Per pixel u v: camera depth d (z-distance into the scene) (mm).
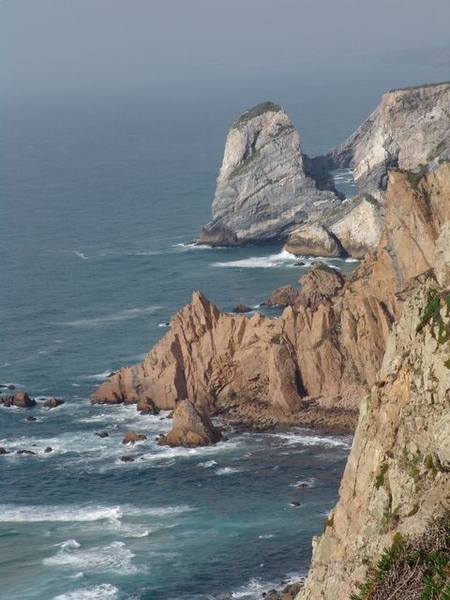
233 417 150375
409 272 153750
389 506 49500
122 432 147375
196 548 111688
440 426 46938
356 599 41312
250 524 116500
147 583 104875
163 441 141250
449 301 50312
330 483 126500
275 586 102562
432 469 47750
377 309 152875
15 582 106562
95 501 125188
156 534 115500
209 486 127625
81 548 113125
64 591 104250
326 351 151500
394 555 41062
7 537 116375
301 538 112625
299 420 147125
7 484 131250
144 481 130375
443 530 40156
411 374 51062
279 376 151250
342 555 53719
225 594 101438
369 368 150000
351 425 144125
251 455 136875
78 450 141500
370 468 52750
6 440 146000
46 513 122375
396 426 51562
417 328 51469
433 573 38188
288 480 127938
